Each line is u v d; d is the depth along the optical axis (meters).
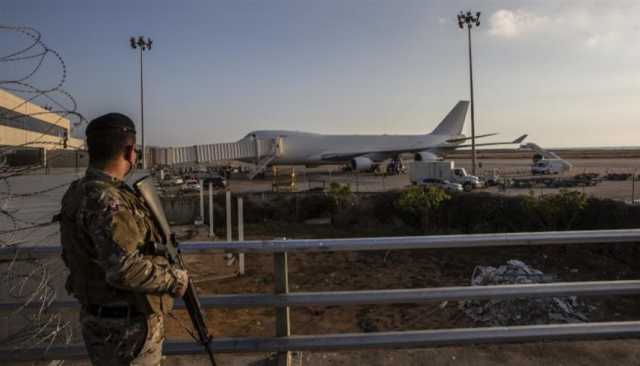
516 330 3.10
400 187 38.09
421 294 3.03
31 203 4.57
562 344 3.43
